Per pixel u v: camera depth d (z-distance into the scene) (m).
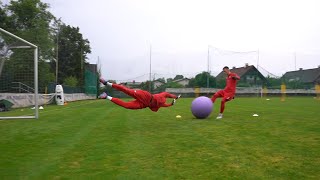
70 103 30.16
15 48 17.94
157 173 5.16
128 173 5.18
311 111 16.78
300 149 6.80
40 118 14.14
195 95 47.09
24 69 19.53
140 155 6.39
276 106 21.52
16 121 13.00
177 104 24.88
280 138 8.12
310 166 5.48
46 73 37.66
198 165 5.61
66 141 8.02
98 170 5.38
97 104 27.41
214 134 8.85
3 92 21.45
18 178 5.01
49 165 5.71
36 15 40.53
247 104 24.27
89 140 8.10
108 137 8.54
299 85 53.34
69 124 11.64
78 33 63.06
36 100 14.34
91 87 45.44
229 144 7.38
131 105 9.50
